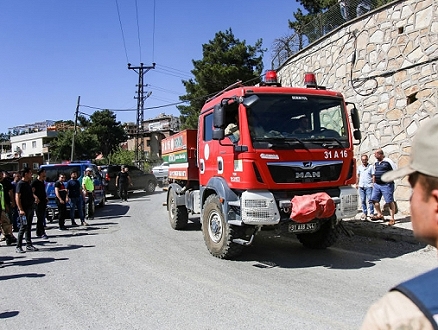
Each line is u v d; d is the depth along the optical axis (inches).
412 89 393.7
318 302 190.4
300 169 254.2
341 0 503.2
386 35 423.5
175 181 444.1
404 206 395.2
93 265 281.4
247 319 172.9
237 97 257.8
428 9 380.8
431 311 39.6
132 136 2650.1
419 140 47.1
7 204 444.5
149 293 213.3
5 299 213.6
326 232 294.5
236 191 265.6
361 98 452.8
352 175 273.7
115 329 167.9
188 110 1433.3
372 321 43.9
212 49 1327.5
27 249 343.9
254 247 322.0
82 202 486.0
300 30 596.7
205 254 302.5
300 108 266.5
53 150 2100.1
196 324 169.8
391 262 259.1
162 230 423.8
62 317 183.9
